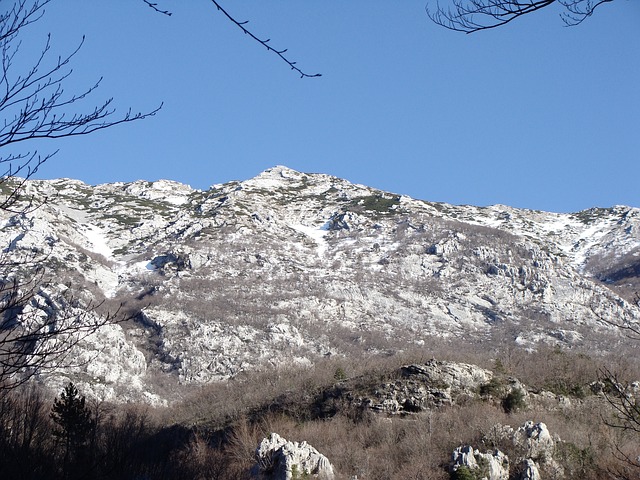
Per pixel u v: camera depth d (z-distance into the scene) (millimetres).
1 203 12914
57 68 11469
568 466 46531
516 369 68875
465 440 51000
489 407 58594
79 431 31266
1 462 24047
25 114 11328
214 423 67938
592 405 57719
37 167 11656
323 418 63906
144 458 40281
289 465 46250
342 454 52344
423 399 61156
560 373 66062
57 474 27188
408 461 49844
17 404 28688
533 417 55469
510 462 47281
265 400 71125
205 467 48625
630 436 49781
